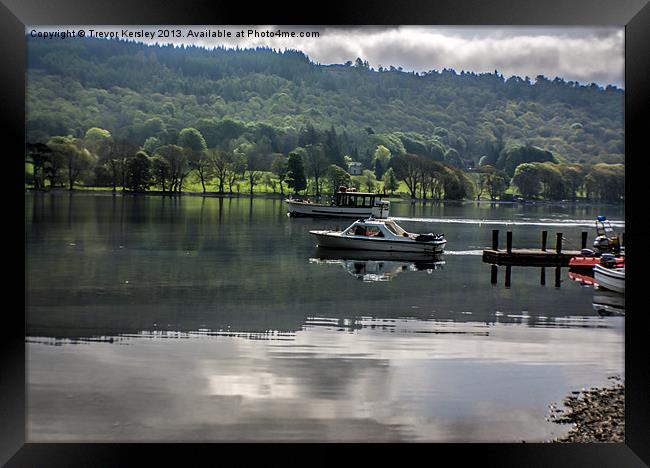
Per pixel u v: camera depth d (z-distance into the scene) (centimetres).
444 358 1041
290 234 3647
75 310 1494
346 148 11044
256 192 8994
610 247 2275
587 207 8688
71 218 4544
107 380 916
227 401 835
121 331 1250
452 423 771
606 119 12850
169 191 8550
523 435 737
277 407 822
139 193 8419
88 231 3681
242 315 1451
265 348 1105
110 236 3422
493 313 1470
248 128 10375
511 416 783
